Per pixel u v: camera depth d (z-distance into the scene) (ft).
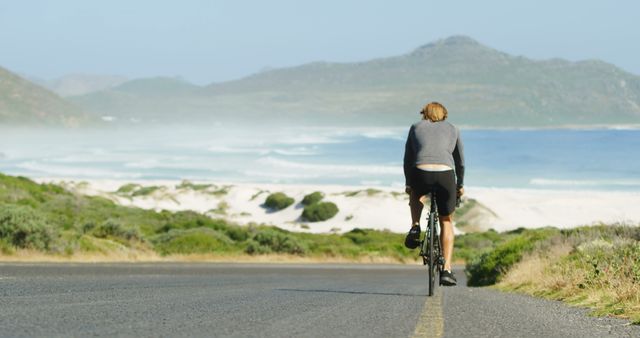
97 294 62.80
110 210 453.17
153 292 69.00
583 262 97.55
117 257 213.05
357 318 48.83
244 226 491.72
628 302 61.93
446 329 43.27
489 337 40.09
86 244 212.23
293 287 98.48
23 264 139.23
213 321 43.91
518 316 53.11
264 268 212.64
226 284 98.58
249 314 49.16
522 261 144.66
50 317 42.78
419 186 61.62
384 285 125.08
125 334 36.60
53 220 275.18
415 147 62.44
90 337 35.19
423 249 68.13
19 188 411.95
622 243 110.32
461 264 362.53
